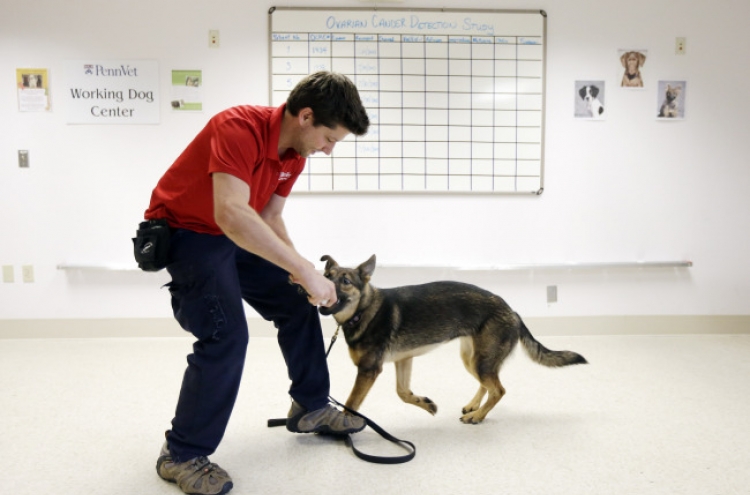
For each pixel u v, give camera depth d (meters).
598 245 4.26
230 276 1.94
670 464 2.14
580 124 4.18
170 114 4.07
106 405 2.79
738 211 4.26
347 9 4.02
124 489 1.96
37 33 3.98
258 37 4.04
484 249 4.23
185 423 1.94
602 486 1.98
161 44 4.03
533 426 2.52
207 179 1.83
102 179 4.10
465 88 4.10
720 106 4.20
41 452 2.26
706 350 3.83
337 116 1.80
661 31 4.14
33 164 4.07
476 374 2.51
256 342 4.05
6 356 3.67
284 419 2.54
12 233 4.10
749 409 2.71
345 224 4.18
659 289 4.29
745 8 4.14
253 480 2.03
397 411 2.71
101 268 4.08
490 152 4.16
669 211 4.25
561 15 4.10
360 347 2.35
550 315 4.27
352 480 2.02
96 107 4.05
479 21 4.06
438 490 1.95
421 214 4.19
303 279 1.81
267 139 1.86
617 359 3.61
